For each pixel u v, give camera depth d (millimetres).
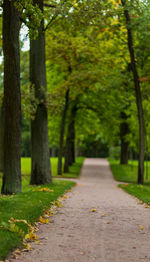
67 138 36062
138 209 10086
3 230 5910
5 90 11758
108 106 33906
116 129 36969
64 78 33281
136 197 13797
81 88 29266
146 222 7902
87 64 28656
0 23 19031
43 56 17562
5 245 5125
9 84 11648
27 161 45906
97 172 38406
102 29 20000
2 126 30391
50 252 5211
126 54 23031
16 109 11852
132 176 33594
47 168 17750
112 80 24891
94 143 74938
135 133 32094
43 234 6418
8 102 11789
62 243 5773
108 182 27344
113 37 20875
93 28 20062
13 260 4758
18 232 5961
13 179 12109
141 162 22250
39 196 11102
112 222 7797
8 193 12047
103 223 7641
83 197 13195
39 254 5090
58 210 9398
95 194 14883
